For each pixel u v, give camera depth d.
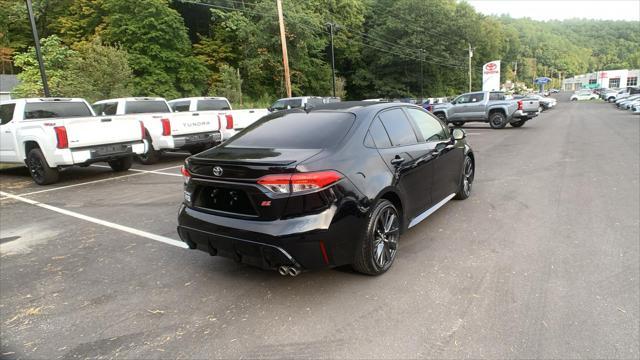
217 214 3.36
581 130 16.88
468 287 3.38
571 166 8.71
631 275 3.48
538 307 3.03
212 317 3.08
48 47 24.38
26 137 8.52
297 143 3.53
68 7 34.88
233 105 30.62
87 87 18.48
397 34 52.41
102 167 10.98
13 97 22.45
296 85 40.97
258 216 3.11
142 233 5.18
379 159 3.70
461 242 4.41
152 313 3.18
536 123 21.95
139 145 9.40
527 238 4.46
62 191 7.96
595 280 3.42
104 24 31.80
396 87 52.81
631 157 9.52
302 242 3.00
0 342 2.85
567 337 2.65
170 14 31.88
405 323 2.88
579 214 5.29
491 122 19.03
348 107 4.13
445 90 62.41
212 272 3.91
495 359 2.46
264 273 3.83
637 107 27.73
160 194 7.38
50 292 3.60
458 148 5.59
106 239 4.99
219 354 2.62
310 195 3.02
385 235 3.67
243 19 36.06
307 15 37.12
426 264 3.86
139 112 11.84
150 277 3.84
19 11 33.16
